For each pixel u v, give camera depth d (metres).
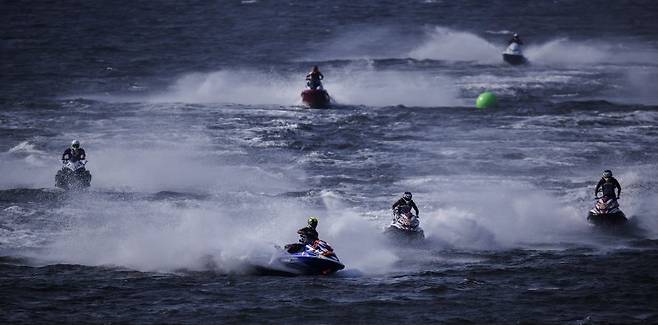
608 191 121.00
